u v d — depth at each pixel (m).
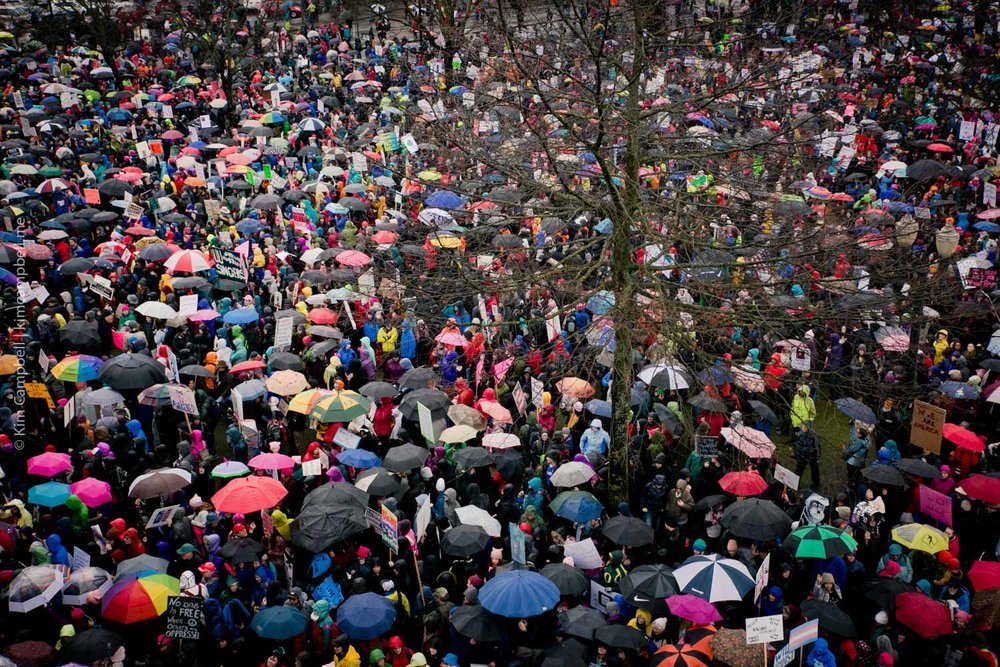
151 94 47.34
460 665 14.43
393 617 14.01
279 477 18.97
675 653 13.02
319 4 60.72
